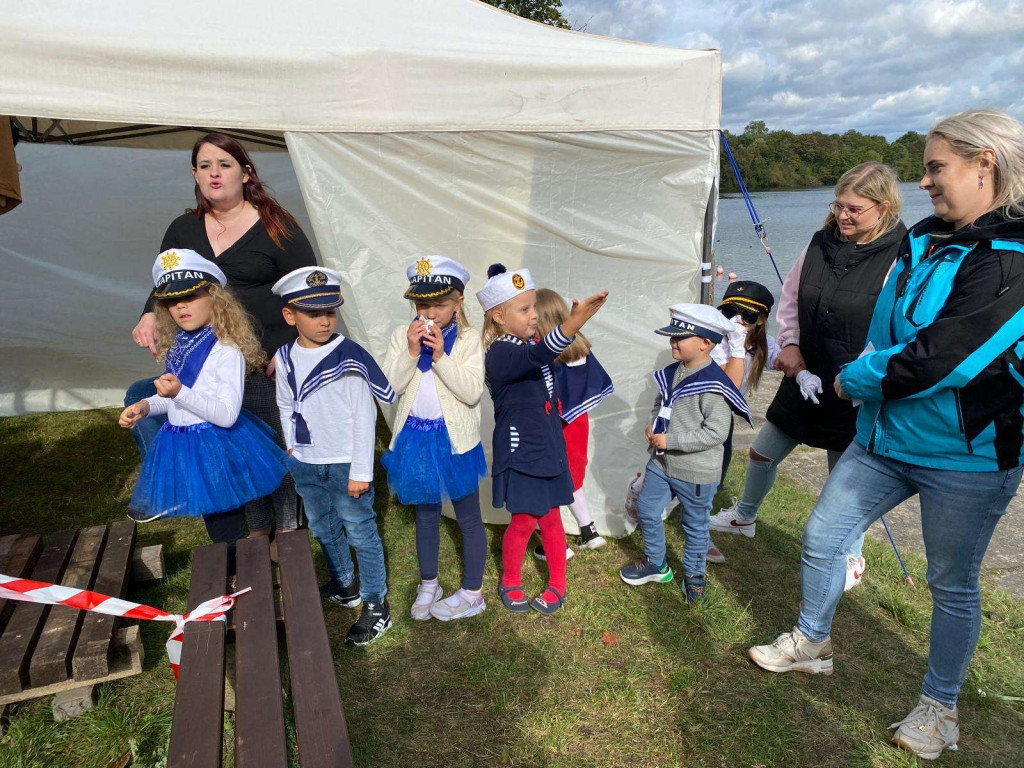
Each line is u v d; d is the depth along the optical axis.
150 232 5.68
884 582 3.36
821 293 2.89
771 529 3.86
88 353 5.78
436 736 2.29
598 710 2.42
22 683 2.18
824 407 3.02
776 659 2.60
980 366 1.84
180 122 2.74
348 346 2.53
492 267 2.88
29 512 3.96
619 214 3.41
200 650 1.86
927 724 2.24
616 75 3.16
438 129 3.06
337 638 2.78
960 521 2.02
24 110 2.56
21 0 2.60
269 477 2.69
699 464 2.84
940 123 1.94
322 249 3.12
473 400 2.65
